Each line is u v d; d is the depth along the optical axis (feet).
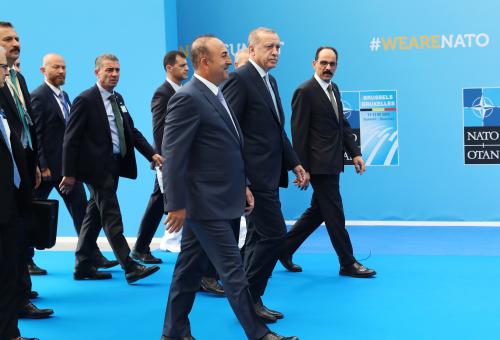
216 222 10.97
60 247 22.77
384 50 24.18
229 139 11.16
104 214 16.94
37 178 13.94
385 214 24.57
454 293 15.37
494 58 23.52
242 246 18.70
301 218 17.81
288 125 25.05
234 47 25.14
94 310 14.90
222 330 13.15
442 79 23.88
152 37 22.47
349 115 24.56
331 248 21.59
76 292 16.57
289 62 24.90
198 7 25.20
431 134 24.09
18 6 22.79
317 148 16.71
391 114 24.29
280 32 24.86
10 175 11.32
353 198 24.76
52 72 18.48
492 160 23.73
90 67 22.70
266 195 12.89
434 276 17.10
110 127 17.29
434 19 23.77
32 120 13.71
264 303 14.96
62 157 17.54
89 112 16.70
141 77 22.56
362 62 24.35
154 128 17.89
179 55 17.87
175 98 10.80
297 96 16.72
